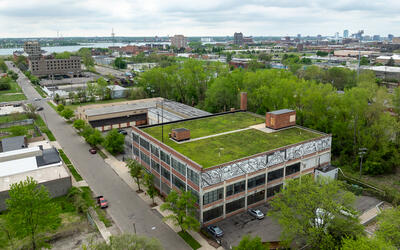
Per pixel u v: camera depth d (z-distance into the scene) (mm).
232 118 84438
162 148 61406
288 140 66625
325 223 44344
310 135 70062
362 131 77062
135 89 162000
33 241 45406
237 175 54531
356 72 159125
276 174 60688
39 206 45406
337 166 76438
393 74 173500
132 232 51000
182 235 50125
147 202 60781
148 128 75625
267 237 49344
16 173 64312
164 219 48500
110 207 58938
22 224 43938
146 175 59188
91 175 72562
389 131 75562
